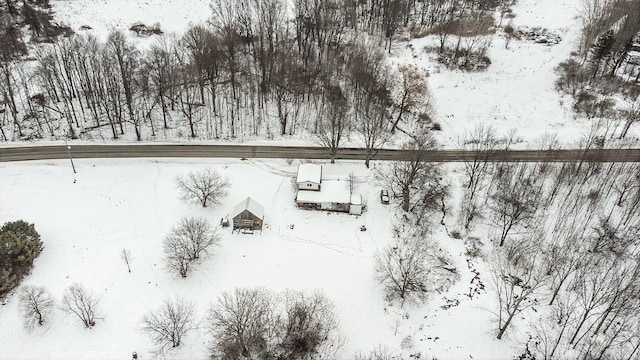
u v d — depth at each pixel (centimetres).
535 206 8606
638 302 7062
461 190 9175
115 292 7194
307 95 11444
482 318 7131
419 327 7006
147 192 8881
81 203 8531
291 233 8300
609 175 9156
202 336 6725
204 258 7750
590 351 6662
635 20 11831
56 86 11025
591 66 11806
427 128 10888
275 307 7075
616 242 8000
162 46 11812
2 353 6494
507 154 9962
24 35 12325
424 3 14138
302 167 9012
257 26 12631
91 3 13938
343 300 7288
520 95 11612
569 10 13925
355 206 8612
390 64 12144
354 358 6594
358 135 10669
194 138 10406
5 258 7169
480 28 12900
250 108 11188
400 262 7238
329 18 12625
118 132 10406
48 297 6881
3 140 9888
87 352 6525
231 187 9094
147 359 6462
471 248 8206
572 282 7506
